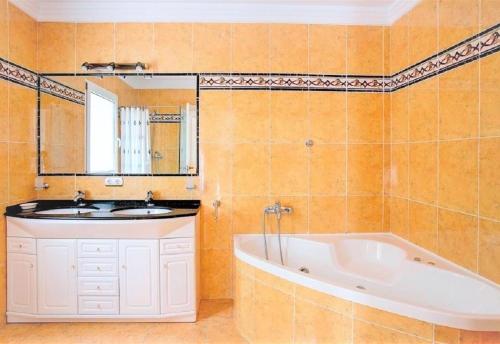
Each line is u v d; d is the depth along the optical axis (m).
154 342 2.04
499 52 1.61
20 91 2.41
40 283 2.24
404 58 2.48
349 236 2.67
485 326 1.31
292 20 2.63
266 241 2.64
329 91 2.66
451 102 1.97
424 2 2.22
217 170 2.65
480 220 1.75
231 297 2.66
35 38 2.59
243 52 2.63
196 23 2.62
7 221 2.25
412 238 2.41
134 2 2.53
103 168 2.65
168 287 2.26
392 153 2.66
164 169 2.65
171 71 2.62
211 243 2.65
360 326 1.55
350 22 2.65
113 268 2.23
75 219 2.17
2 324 2.22
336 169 2.67
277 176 2.66
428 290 1.93
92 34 2.61
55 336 2.10
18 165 2.40
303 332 1.75
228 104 2.63
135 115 2.64
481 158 1.74
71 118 2.64
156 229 2.21
